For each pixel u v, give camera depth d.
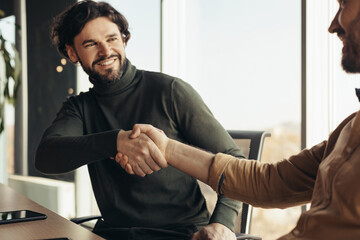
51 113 4.01
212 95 2.95
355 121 0.83
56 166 1.50
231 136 1.69
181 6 3.27
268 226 2.61
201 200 1.62
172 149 1.33
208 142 1.54
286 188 1.14
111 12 1.64
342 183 0.79
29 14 4.24
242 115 2.72
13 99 3.97
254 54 2.63
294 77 2.41
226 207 1.43
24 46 4.32
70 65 3.81
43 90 4.10
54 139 1.53
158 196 1.57
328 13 2.27
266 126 2.57
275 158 2.52
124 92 1.65
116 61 1.62
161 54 3.27
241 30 2.72
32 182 4.11
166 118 1.60
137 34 3.44
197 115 1.57
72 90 3.81
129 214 1.59
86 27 1.60
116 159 1.40
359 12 0.88
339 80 2.23
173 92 1.60
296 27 2.39
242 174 1.19
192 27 3.14
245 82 2.70
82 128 1.71
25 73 4.32
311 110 2.27
